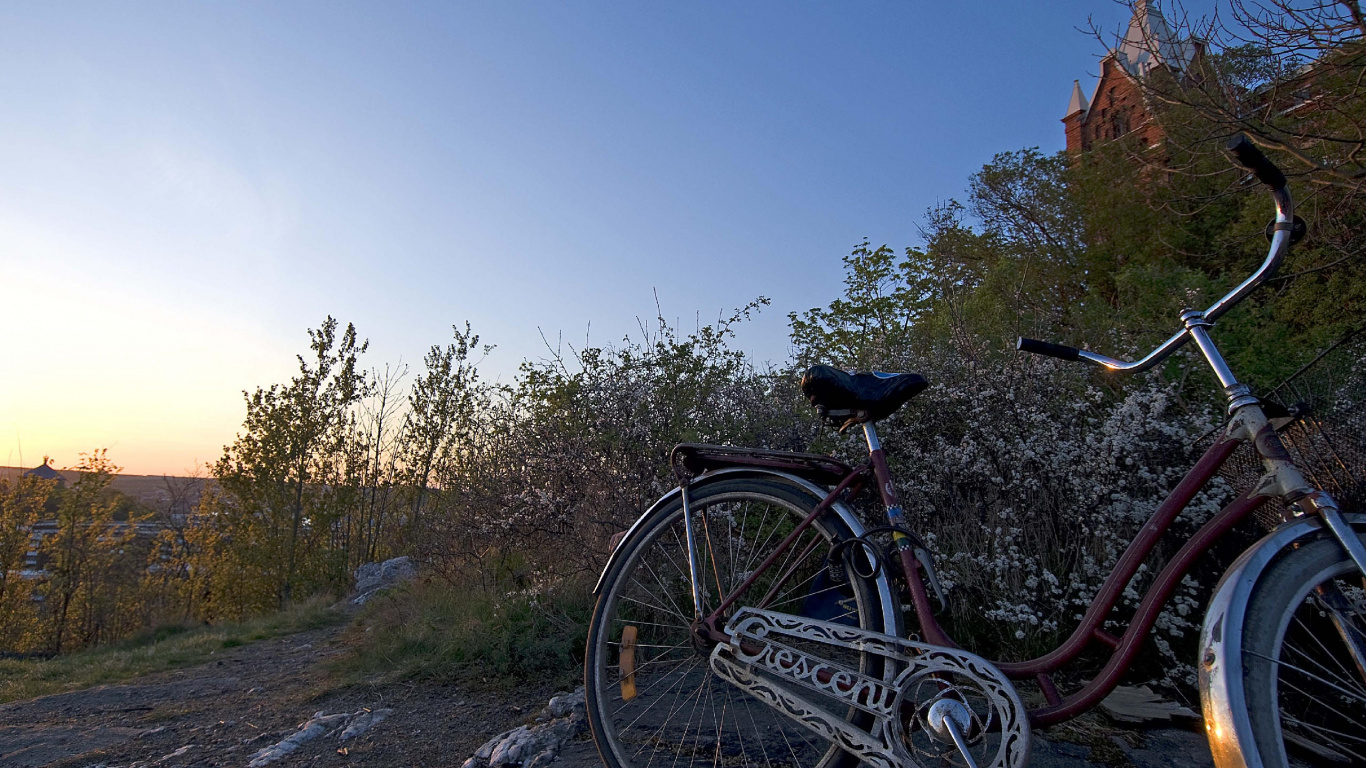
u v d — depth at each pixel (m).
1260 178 1.54
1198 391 3.50
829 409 2.07
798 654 1.88
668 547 2.31
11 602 15.63
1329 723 1.58
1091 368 3.79
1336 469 1.90
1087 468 2.92
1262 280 1.62
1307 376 3.27
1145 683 2.62
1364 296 5.83
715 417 4.38
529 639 3.70
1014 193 13.20
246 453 12.52
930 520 3.39
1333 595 1.44
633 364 4.52
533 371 4.69
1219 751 1.33
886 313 8.45
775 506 2.11
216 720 3.61
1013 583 2.98
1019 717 1.60
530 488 4.41
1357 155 5.26
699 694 2.48
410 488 11.09
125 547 16.77
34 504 16.17
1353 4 4.82
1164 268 8.01
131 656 6.30
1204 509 2.58
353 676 4.13
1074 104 23.69
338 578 11.94
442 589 5.61
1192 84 5.39
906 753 1.69
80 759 3.09
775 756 2.20
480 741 2.82
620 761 2.02
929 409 3.67
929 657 1.72
